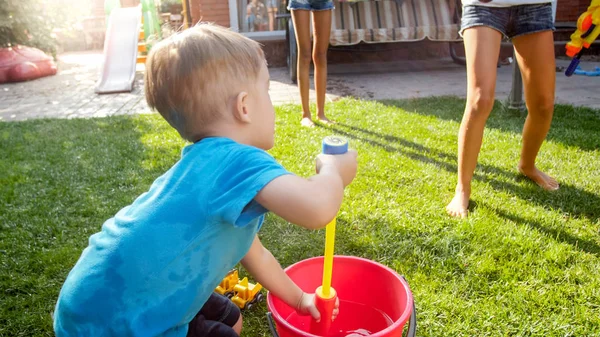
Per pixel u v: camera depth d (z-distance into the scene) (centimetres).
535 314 178
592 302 184
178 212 113
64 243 242
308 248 225
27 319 186
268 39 810
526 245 217
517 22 242
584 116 424
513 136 372
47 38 906
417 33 674
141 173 327
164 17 1241
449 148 352
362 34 670
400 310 150
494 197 267
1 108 593
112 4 936
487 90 236
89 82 748
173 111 121
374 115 448
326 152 124
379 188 283
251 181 107
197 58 116
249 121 121
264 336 175
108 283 117
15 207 284
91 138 414
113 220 127
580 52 289
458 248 219
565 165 310
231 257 125
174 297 118
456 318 178
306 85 421
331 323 155
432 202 265
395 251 218
